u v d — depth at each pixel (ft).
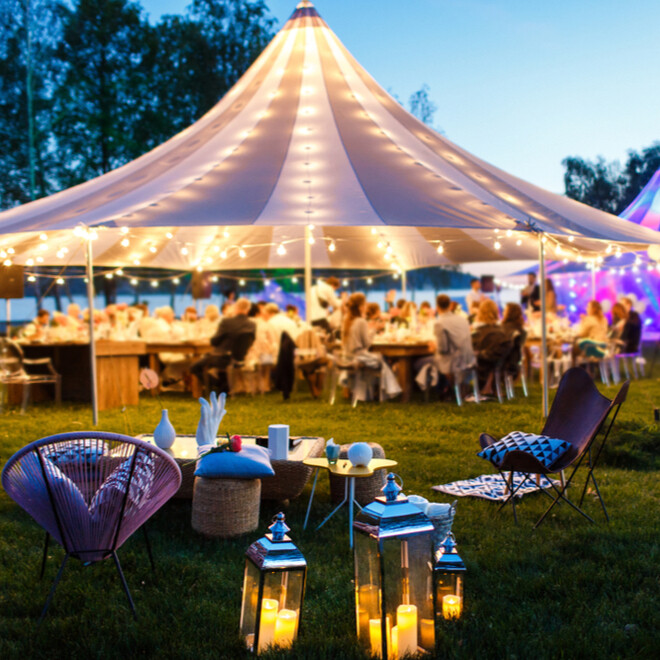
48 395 33.01
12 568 11.83
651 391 33.19
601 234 21.81
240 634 9.24
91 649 8.99
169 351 33.81
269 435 15.15
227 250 42.55
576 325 40.57
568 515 14.60
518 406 28.60
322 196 20.54
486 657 8.79
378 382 31.63
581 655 8.86
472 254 41.09
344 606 10.27
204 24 72.95
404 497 8.91
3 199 64.59
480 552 12.41
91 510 9.89
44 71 64.85
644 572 11.50
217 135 24.77
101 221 19.07
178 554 12.45
